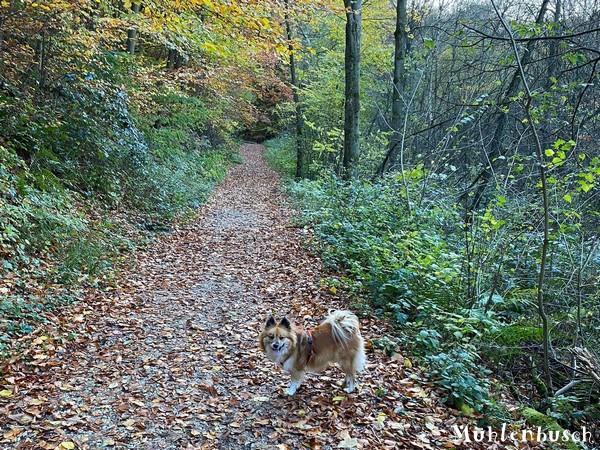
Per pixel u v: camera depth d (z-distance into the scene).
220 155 29.30
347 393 5.13
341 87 21.53
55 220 8.52
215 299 8.03
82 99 11.77
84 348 5.96
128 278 8.56
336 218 11.77
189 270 9.50
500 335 7.25
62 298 6.96
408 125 13.98
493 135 11.70
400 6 14.16
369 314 7.25
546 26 6.48
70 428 4.37
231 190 21.50
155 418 4.63
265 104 38.47
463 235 9.52
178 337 6.51
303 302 7.90
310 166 23.61
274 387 5.27
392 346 6.19
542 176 6.17
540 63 9.75
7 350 5.45
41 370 5.31
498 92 11.41
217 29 10.31
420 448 4.32
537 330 7.25
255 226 13.98
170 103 19.45
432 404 5.08
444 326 6.50
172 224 12.95
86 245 8.62
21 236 7.77
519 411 5.56
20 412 4.53
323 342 4.99
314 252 10.64
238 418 4.68
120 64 14.46
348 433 4.44
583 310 7.51
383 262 8.62
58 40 11.65
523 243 8.72
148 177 13.75
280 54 10.20
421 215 10.00
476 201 11.36
